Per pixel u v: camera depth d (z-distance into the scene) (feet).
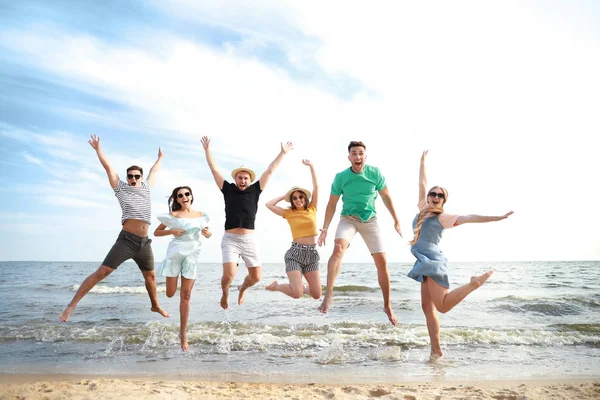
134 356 22.34
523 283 77.20
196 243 19.66
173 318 35.70
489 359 21.63
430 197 18.24
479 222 16.15
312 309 40.55
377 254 19.93
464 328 30.60
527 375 18.43
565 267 153.99
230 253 19.56
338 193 19.98
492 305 42.98
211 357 22.06
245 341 25.62
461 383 16.90
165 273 18.99
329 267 19.36
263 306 42.42
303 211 20.30
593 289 63.77
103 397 13.05
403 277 87.25
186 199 19.47
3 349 24.17
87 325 31.99
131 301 47.78
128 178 20.01
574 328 30.81
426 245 18.19
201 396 13.76
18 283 75.05
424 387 15.46
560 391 14.74
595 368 19.81
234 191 20.04
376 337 26.78
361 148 19.26
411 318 36.11
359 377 17.97
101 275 19.15
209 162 20.61
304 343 25.22
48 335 27.76
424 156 20.36
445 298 17.62
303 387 15.47
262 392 14.49
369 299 47.67
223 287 19.66
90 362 21.02
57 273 113.80
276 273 104.32
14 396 13.41
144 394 13.47
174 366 20.11
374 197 19.99
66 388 14.48
